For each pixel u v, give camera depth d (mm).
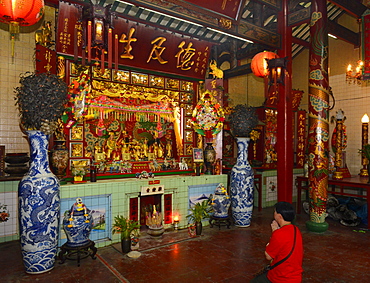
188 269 4402
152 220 5949
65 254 4871
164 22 7617
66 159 5344
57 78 4602
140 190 6012
